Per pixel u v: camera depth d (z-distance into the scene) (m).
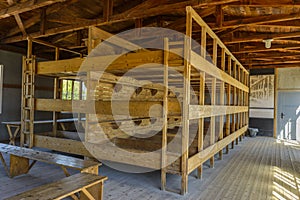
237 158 6.00
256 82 10.77
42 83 8.70
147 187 3.71
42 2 4.50
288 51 8.95
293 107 10.11
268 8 5.40
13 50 7.77
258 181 4.16
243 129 8.78
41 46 8.51
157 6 4.96
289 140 9.41
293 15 4.88
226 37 6.86
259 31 7.09
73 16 6.95
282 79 10.31
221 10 5.31
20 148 4.20
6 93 7.57
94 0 6.16
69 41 8.34
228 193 3.57
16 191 3.39
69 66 4.78
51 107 5.06
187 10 3.52
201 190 3.66
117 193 3.44
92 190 3.05
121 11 6.76
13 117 7.78
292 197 3.46
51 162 3.41
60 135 6.21
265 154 6.59
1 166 4.54
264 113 10.61
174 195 3.43
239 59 9.73
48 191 2.39
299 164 5.45
